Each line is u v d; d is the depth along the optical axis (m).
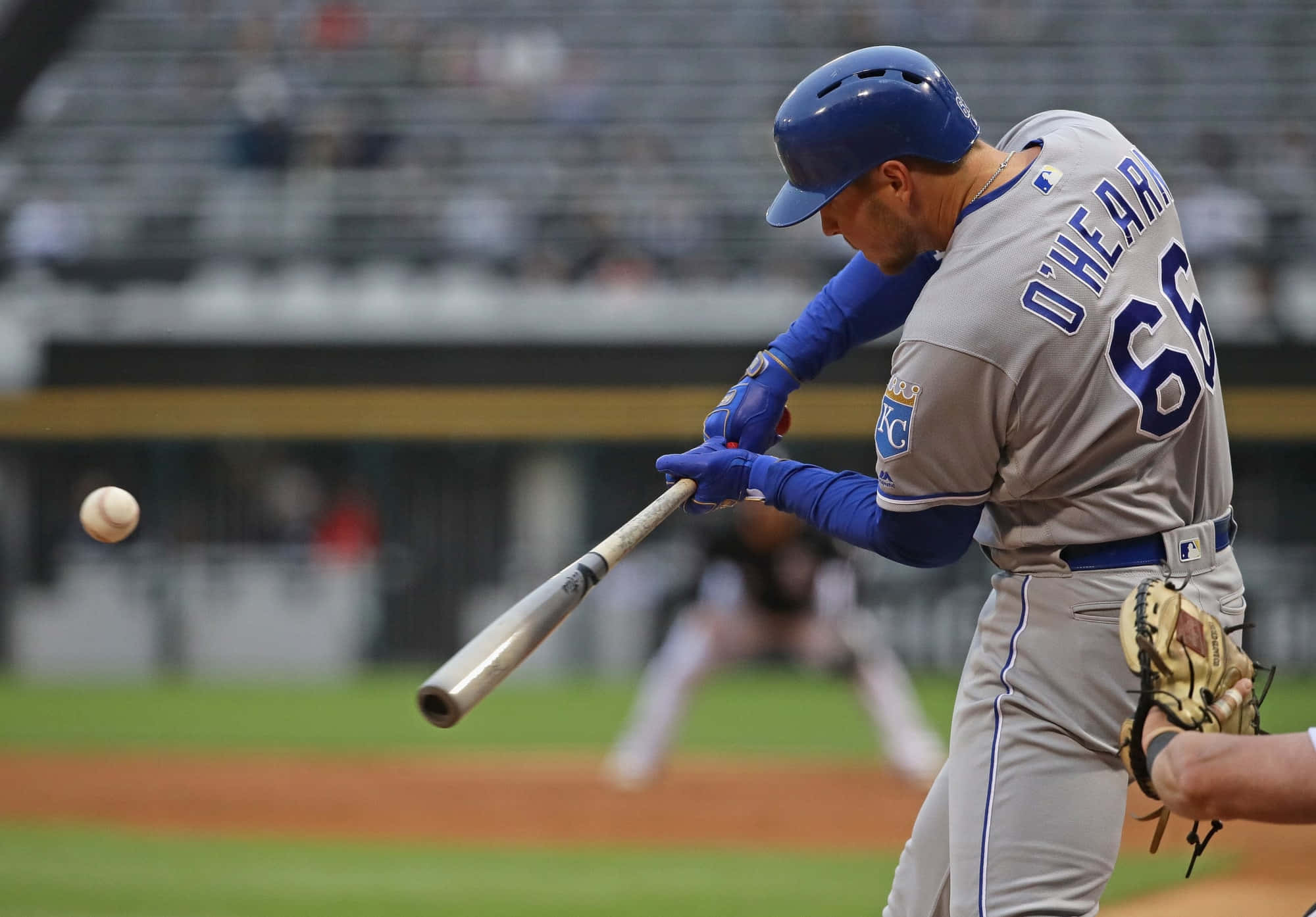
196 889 20.92
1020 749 9.51
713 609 30.98
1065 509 9.47
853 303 11.41
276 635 57.91
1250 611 53.66
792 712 46.16
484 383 56.91
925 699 46.56
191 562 58.25
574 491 58.69
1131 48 70.69
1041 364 9.09
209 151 67.94
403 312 58.16
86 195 65.12
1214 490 9.77
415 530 58.97
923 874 10.27
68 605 58.25
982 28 72.00
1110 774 9.49
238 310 58.41
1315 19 71.19
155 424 57.06
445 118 68.56
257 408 57.00
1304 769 7.86
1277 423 53.69
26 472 59.06
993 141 67.06
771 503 10.70
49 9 71.31
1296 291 56.06
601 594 56.78
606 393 56.53
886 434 9.55
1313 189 62.53
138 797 30.09
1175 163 64.62
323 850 24.34
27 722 43.62
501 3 74.31
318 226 63.09
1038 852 9.37
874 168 9.67
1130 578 9.41
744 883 21.39
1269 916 18.23
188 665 57.97
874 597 53.72
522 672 56.12
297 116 68.00
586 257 61.16
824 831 26.06
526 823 26.98
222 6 74.06
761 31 72.75
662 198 64.81
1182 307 9.45
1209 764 8.09
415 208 63.34
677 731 41.44
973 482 9.55
